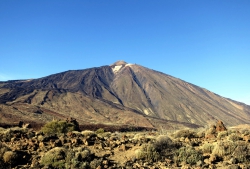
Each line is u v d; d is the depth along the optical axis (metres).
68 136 18.73
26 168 11.88
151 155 13.91
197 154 13.88
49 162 12.34
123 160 13.84
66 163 12.22
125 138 20.75
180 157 13.91
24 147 14.66
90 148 15.58
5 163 12.22
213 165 12.91
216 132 22.94
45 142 16.08
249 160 13.54
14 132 18.95
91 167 12.24
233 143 14.73
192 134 22.19
